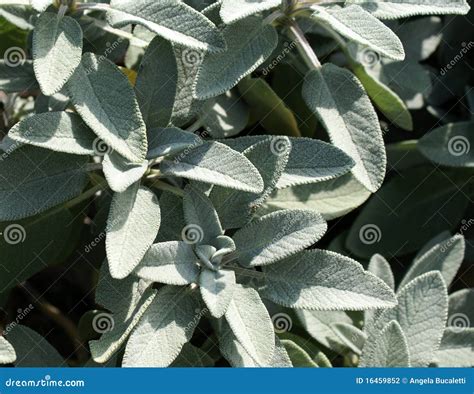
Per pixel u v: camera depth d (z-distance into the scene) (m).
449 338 0.70
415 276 0.71
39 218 0.68
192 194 0.65
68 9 0.66
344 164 0.65
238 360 0.64
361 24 0.66
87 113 0.63
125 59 0.72
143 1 0.64
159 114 0.66
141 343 0.62
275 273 0.65
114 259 0.61
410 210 0.75
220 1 0.66
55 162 0.65
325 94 0.67
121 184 0.62
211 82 0.65
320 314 0.71
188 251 0.64
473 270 0.75
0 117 0.75
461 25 0.77
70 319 0.74
